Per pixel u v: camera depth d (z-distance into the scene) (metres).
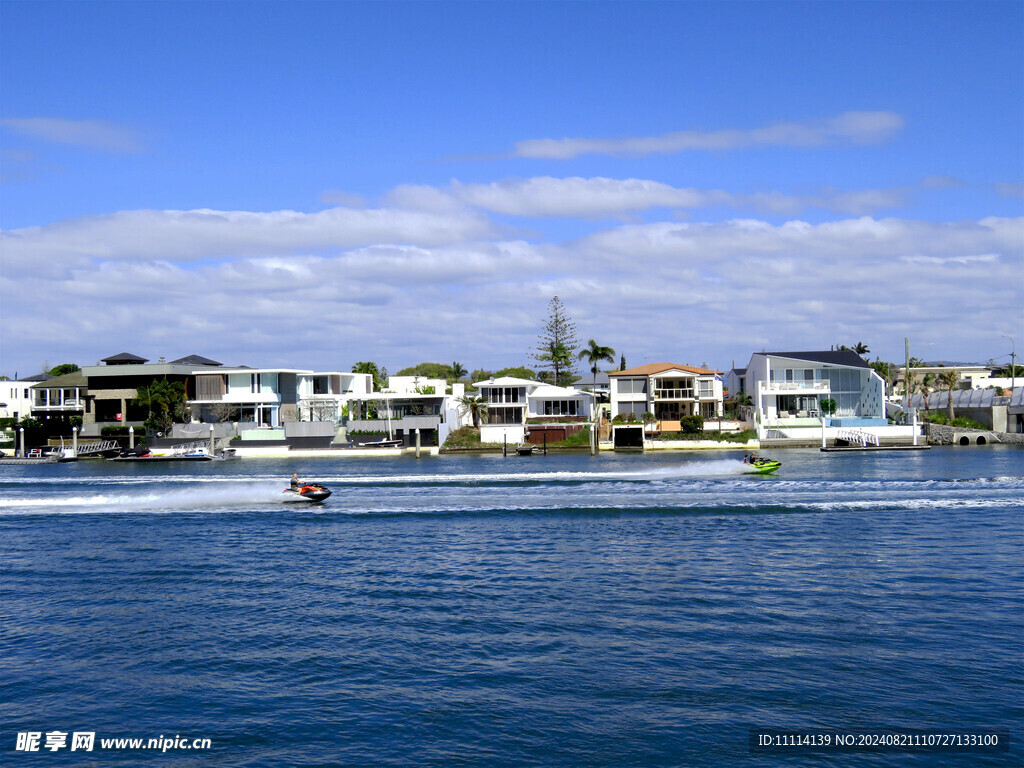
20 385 132.50
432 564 38.88
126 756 20.27
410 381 131.38
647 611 30.39
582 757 19.72
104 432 116.12
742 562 38.00
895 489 59.84
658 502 55.09
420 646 26.98
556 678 24.14
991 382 145.88
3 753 20.48
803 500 55.41
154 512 54.75
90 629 29.67
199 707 22.81
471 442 112.81
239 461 101.38
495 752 20.02
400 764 19.55
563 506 54.03
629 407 117.94
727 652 25.92
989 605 30.30
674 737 20.58
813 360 121.38
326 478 70.62
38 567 39.56
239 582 36.12
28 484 72.69
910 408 126.50
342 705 22.66
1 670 25.88
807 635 27.34
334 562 39.75
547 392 116.62
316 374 125.38
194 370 116.31
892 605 30.55
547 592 33.38
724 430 111.75
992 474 70.75
